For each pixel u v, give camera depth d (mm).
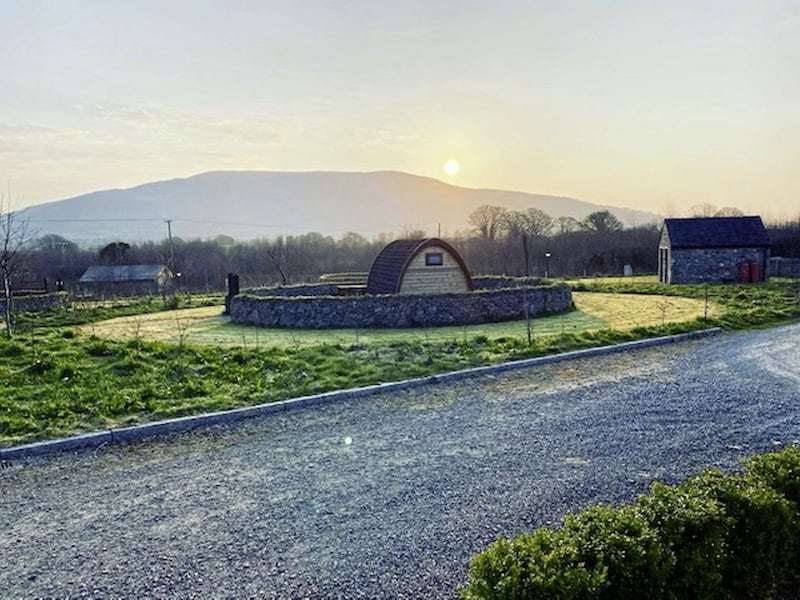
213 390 9945
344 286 28766
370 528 5410
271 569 4766
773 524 4129
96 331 18875
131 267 49500
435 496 6051
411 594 4387
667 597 3629
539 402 9430
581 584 3340
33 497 6266
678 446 7344
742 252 32594
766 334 15406
